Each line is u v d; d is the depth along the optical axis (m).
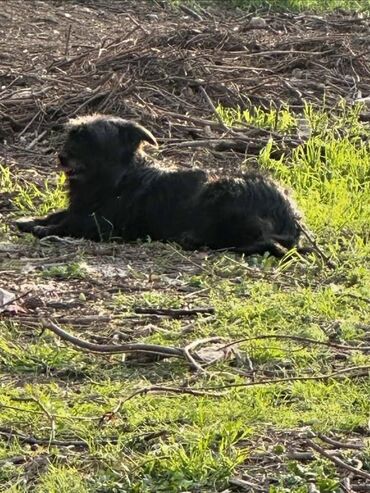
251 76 20.08
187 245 13.59
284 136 17.44
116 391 9.41
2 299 11.38
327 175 16.14
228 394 9.27
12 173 16.14
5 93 18.75
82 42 22.64
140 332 10.73
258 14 25.58
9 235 14.04
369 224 14.47
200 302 11.58
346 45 21.44
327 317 11.13
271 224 13.41
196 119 17.98
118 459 8.25
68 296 11.74
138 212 13.84
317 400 9.29
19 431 8.76
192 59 20.02
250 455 8.41
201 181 13.78
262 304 11.31
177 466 8.08
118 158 13.95
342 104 18.28
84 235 14.00
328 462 8.27
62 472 8.07
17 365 9.93
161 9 26.45
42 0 26.09
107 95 18.47
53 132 17.73
